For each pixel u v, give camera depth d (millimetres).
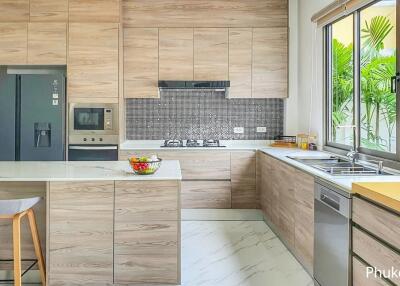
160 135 5301
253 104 5305
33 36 4688
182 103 5297
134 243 2688
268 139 5301
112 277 2691
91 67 4723
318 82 4484
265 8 4969
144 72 4930
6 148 4559
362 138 3666
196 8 4938
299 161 3555
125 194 2668
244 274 3072
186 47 4938
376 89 3438
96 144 4719
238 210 4750
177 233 2691
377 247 1903
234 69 4961
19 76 4555
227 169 4723
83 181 2650
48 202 2654
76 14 4711
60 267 2680
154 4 4918
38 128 4605
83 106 4707
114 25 4715
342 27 4109
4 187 2805
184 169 4707
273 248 3672
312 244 2848
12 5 4688
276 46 4980
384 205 1878
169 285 2711
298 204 3184
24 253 2840
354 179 2408
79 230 2670
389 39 3221
